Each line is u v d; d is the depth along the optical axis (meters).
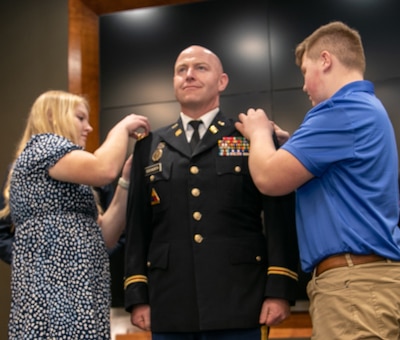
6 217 2.60
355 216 1.73
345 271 1.70
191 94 2.27
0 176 3.75
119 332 3.69
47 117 2.22
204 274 2.06
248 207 2.17
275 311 2.04
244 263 2.08
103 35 4.05
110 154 2.09
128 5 3.96
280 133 2.23
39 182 2.02
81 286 1.95
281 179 1.81
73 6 3.85
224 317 2.01
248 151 2.21
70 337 1.88
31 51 3.85
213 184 2.16
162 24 3.98
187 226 2.14
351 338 1.63
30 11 3.89
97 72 3.99
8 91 3.84
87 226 2.04
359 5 3.69
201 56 2.33
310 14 3.76
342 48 1.94
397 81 3.57
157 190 2.21
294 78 3.74
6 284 3.55
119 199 2.46
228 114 3.79
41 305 1.89
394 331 1.62
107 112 3.98
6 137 3.79
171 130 2.33
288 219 2.18
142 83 3.96
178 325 2.05
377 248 1.69
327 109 1.81
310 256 1.81
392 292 1.64
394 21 3.63
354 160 1.76
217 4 3.91
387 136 1.81
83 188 2.09
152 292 2.14
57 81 3.78
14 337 1.90
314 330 1.74
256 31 3.83
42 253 1.95
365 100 1.83
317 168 1.78
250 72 3.80
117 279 3.70
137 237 2.23
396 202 1.79
